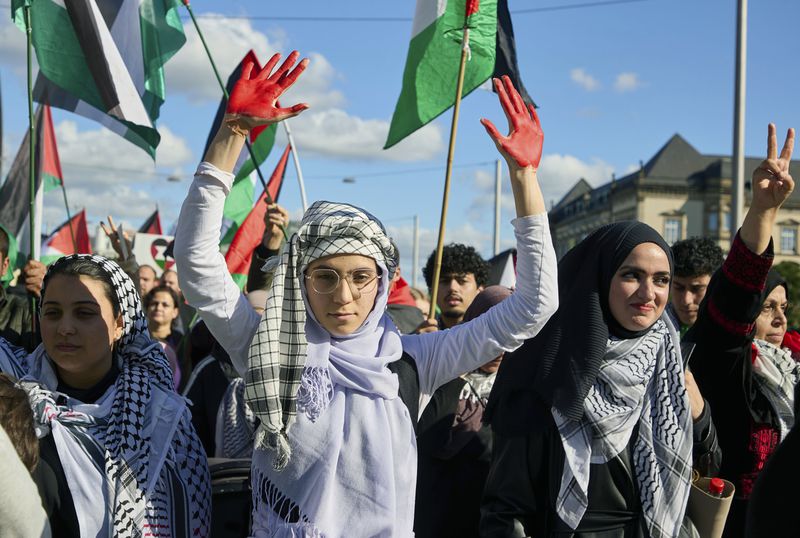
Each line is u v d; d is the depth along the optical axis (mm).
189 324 6352
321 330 2416
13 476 2066
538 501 2730
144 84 4473
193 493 2604
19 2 3945
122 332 2658
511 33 4613
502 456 2773
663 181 83125
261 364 2240
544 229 2408
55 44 4234
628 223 2873
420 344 2588
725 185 82000
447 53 4488
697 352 3297
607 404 2732
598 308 2783
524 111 2459
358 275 2369
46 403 2469
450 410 3553
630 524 2715
